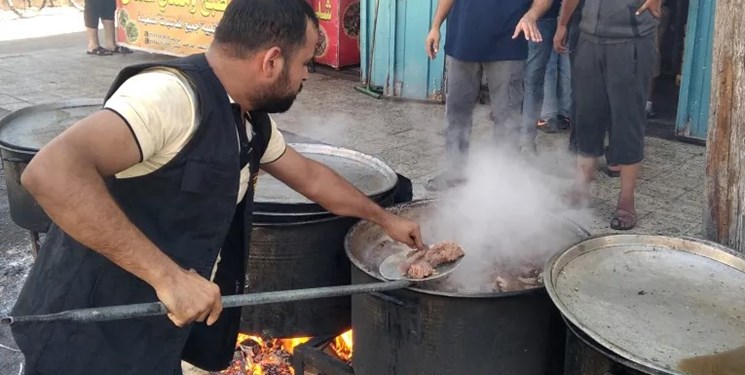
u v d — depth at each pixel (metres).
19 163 2.81
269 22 1.51
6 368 2.74
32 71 7.98
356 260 2.08
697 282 1.88
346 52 7.31
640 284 1.86
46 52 9.18
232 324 2.01
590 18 3.52
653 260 1.98
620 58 3.46
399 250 2.37
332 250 2.38
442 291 1.99
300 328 2.46
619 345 1.59
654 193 4.22
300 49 1.57
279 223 2.30
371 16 6.38
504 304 1.86
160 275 1.41
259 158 1.81
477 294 1.84
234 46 1.53
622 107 3.53
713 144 2.29
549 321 1.95
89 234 1.35
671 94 6.51
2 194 4.52
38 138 2.94
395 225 2.15
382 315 1.99
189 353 2.03
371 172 2.78
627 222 3.70
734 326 1.69
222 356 2.04
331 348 2.60
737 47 2.13
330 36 7.23
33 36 10.62
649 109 5.72
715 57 2.22
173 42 8.28
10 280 3.40
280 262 2.36
